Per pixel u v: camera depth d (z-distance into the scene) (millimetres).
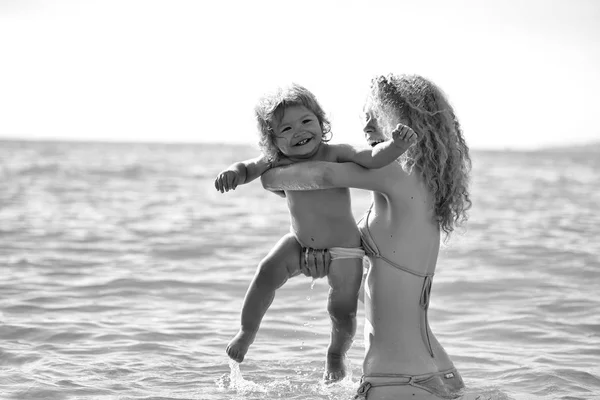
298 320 6637
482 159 91062
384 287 4059
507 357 5445
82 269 8961
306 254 4195
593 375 4938
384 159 3812
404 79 4164
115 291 7750
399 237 4035
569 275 8805
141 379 4777
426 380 3945
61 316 6586
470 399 4023
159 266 9297
